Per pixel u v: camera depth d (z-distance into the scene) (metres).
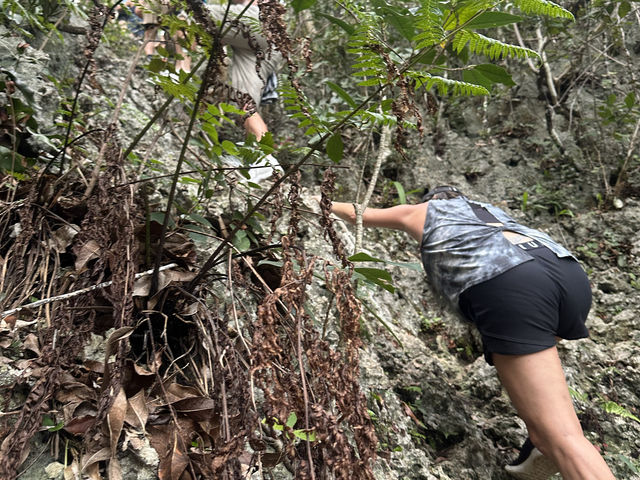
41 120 2.00
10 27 2.26
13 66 1.99
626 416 2.42
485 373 2.53
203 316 1.47
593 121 3.97
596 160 3.85
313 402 1.10
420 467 1.96
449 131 4.02
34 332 1.44
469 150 3.95
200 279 1.50
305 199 2.55
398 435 2.00
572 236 3.54
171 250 1.53
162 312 1.52
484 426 2.34
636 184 3.65
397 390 2.29
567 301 1.81
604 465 1.61
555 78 4.25
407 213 2.10
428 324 2.88
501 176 3.85
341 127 1.37
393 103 1.20
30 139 1.87
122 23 3.54
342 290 1.13
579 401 2.49
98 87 1.47
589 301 1.89
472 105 4.13
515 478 2.13
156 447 1.23
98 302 1.42
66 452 1.27
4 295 1.48
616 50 4.28
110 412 1.20
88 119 2.48
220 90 1.25
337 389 1.08
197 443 1.27
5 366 1.34
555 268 1.82
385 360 2.36
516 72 4.23
